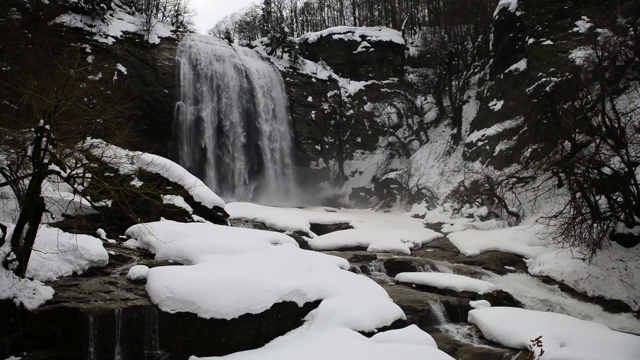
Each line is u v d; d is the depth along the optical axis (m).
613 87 19.62
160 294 10.20
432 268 17.27
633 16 22.44
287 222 21.25
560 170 18.16
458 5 36.94
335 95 38.34
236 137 32.03
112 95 23.67
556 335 11.76
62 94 10.44
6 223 11.53
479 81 36.53
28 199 9.92
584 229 17.19
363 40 41.97
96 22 27.39
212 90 31.12
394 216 28.48
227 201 31.00
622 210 16.56
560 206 20.86
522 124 25.19
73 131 11.86
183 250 13.05
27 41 22.00
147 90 28.19
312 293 11.30
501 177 24.86
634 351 10.82
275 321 10.46
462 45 36.69
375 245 19.97
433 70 37.72
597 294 15.82
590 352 10.68
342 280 12.29
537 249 18.78
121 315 9.86
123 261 12.83
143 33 29.28
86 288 10.91
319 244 20.09
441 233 23.44
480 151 29.25
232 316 9.98
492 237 20.44
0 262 9.92
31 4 24.14
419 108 37.66
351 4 55.44
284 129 35.28
